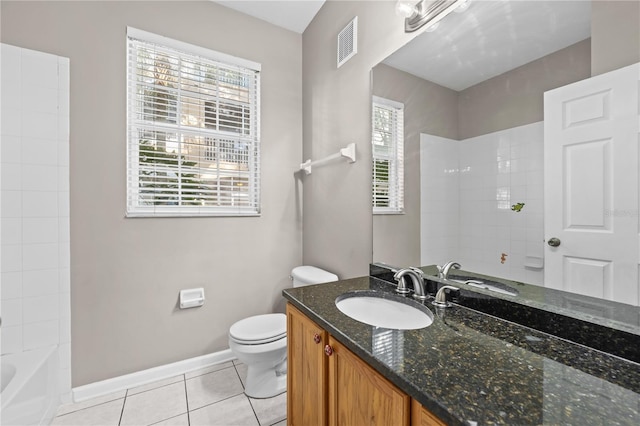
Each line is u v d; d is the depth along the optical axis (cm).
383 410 74
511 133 98
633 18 71
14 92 152
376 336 84
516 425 48
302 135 246
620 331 71
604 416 50
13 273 152
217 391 179
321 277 190
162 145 196
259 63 228
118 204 179
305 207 241
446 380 61
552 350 75
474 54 111
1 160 149
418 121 134
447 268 121
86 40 170
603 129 76
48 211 160
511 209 98
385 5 154
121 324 180
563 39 85
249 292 224
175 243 197
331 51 202
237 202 224
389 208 151
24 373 138
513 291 97
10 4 152
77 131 167
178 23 197
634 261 70
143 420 154
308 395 113
